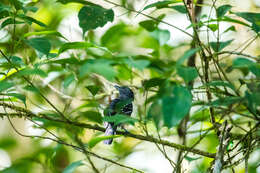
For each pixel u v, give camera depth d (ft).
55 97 34.14
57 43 30.86
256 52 38.65
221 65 24.00
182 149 25.58
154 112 16.33
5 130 42.01
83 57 31.76
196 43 21.17
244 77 25.26
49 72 30.17
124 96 30.37
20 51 29.45
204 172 26.76
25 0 26.11
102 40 31.19
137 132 34.19
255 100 16.51
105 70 13.12
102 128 26.84
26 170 26.91
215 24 21.93
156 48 30.19
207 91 22.36
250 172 30.63
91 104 21.76
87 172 31.60
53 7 40.29
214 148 30.45
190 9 23.58
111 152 35.40
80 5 39.45
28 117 25.70
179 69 14.71
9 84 18.92
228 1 29.07
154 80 20.58
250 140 22.89
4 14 22.40
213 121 24.68
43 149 27.78
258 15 20.10
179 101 14.17
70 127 23.86
